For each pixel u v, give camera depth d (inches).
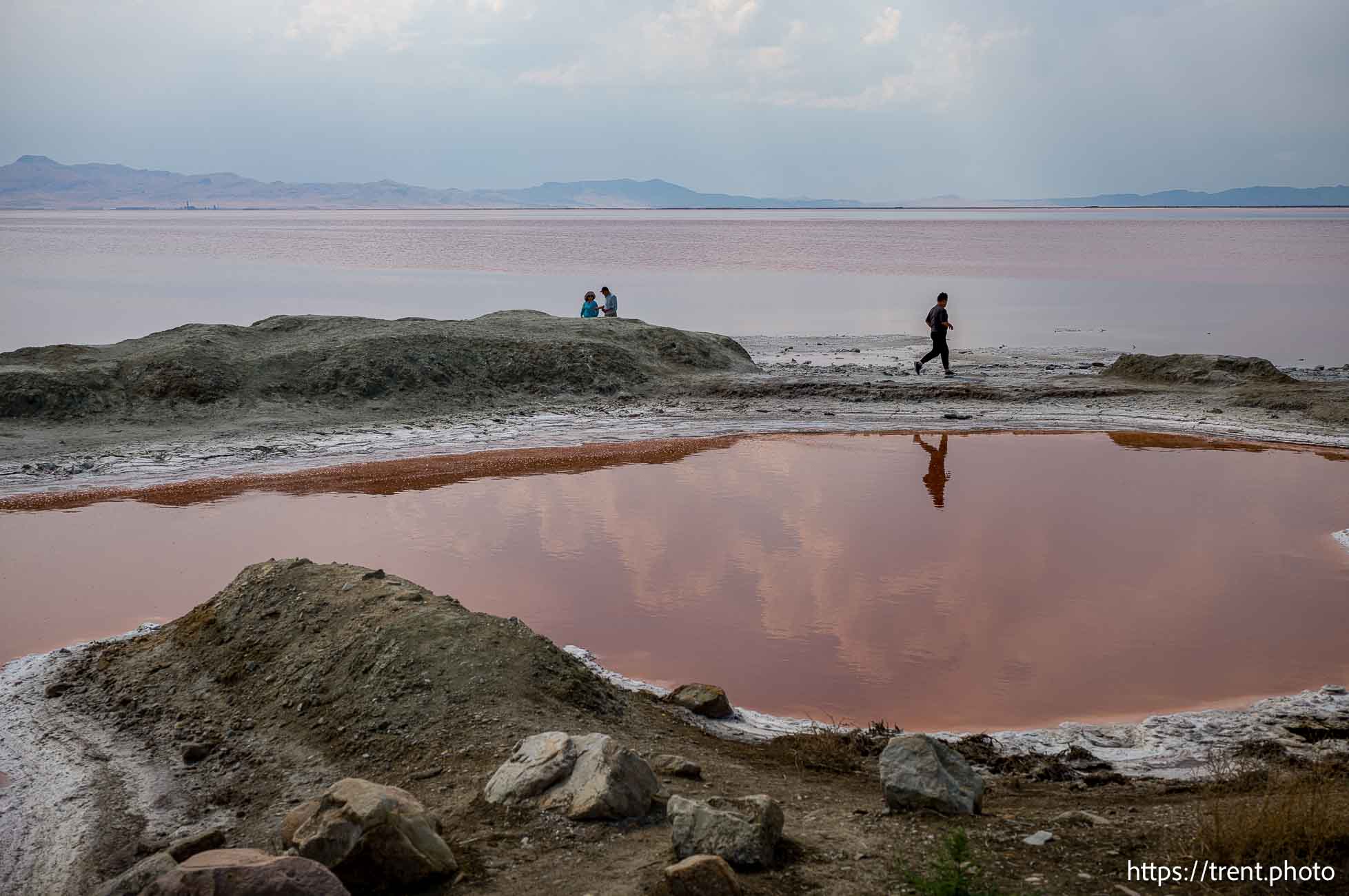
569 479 679.7
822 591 469.7
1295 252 3405.5
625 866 203.6
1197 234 5236.2
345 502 619.5
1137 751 308.3
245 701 326.6
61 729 323.3
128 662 368.5
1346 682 370.6
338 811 206.2
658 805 235.8
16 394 768.9
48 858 250.7
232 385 841.5
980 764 297.0
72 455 704.4
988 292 2026.3
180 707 330.3
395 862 199.3
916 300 1873.8
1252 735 316.2
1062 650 401.4
